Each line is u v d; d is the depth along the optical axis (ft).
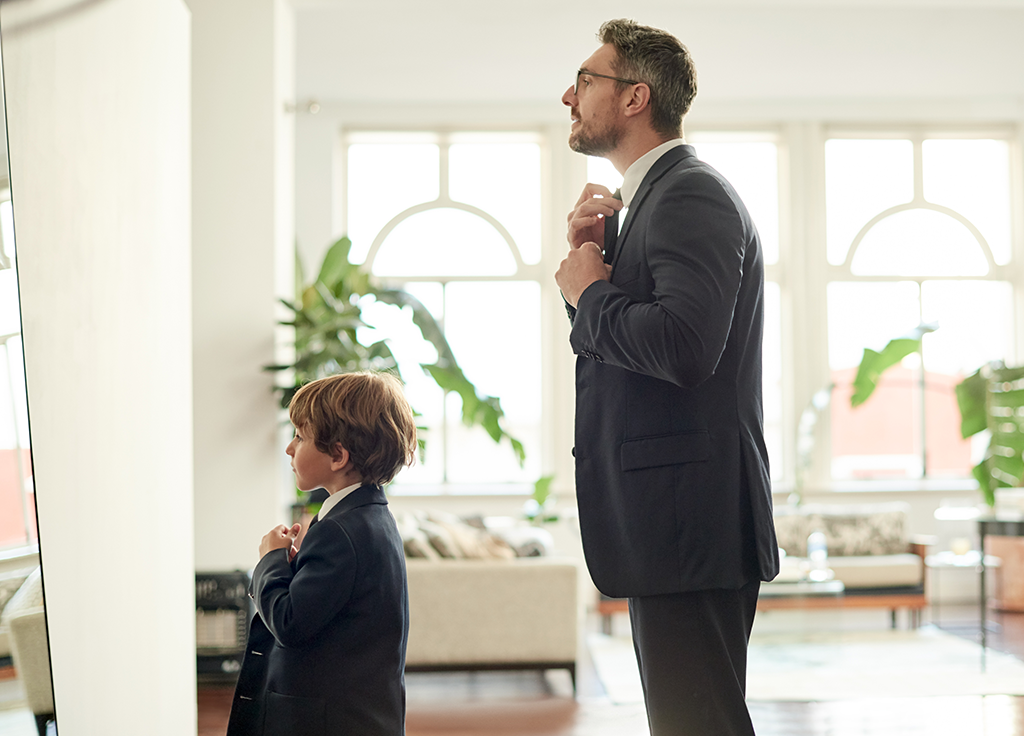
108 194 5.44
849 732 12.80
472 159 28.37
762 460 5.16
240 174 17.13
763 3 18.66
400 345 27.68
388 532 5.49
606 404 5.16
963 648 19.15
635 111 5.42
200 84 17.15
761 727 13.09
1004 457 23.27
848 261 28.09
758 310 5.30
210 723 13.19
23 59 4.11
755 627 22.03
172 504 7.02
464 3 18.20
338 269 19.57
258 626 5.46
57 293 4.51
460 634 14.94
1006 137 28.19
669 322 4.59
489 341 27.99
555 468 27.17
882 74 25.40
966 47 23.62
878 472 28.12
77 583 4.72
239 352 17.06
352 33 22.39
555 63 24.34
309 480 5.63
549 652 15.01
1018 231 28.12
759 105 27.50
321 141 27.02
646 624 5.02
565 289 5.25
